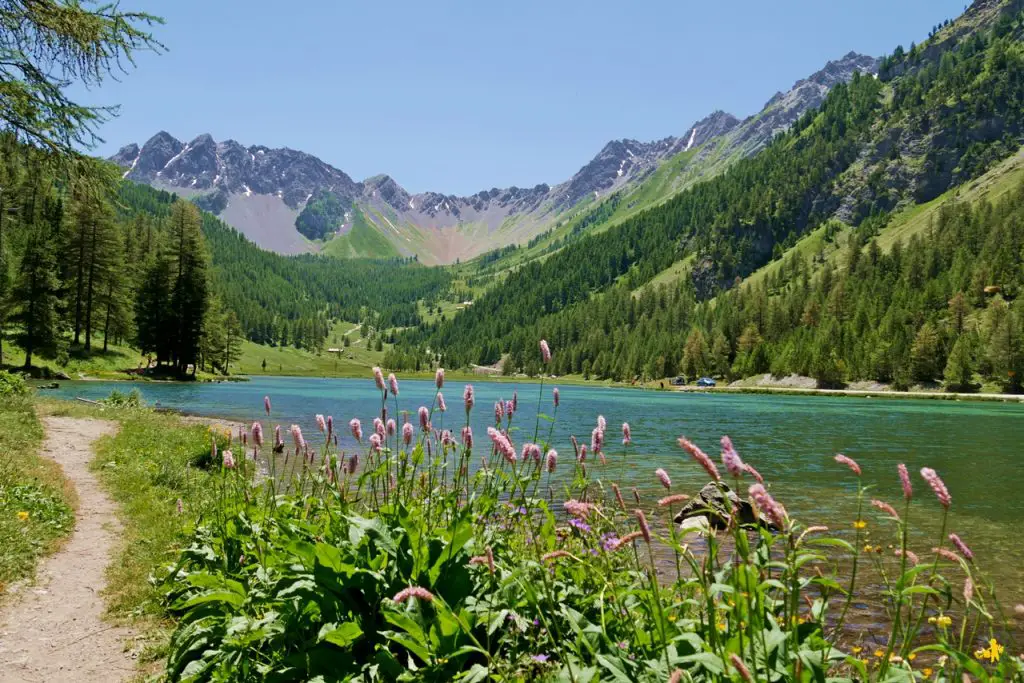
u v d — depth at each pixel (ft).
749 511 45.93
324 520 19.67
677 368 536.83
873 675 13.42
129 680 17.93
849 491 68.13
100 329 266.98
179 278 257.55
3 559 27.02
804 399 317.83
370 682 13.52
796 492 67.15
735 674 9.30
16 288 196.75
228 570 20.15
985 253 488.44
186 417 121.60
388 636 13.56
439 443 21.81
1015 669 11.82
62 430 73.56
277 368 583.99
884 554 40.34
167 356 260.62
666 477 11.10
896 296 479.00
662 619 10.96
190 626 17.43
